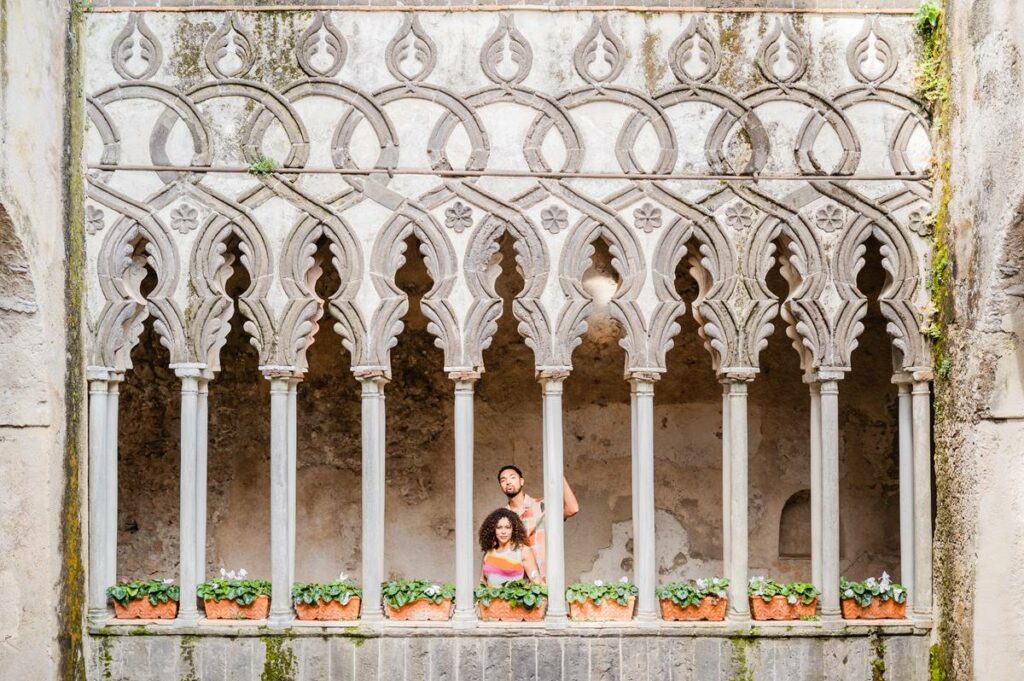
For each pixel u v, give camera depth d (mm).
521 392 9742
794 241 7574
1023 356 6910
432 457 9680
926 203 7621
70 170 7371
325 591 7488
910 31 7680
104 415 7609
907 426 7691
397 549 9641
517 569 7672
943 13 7480
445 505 9664
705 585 7480
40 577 6969
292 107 7590
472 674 7352
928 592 7523
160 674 7383
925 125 7637
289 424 7598
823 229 7594
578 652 7371
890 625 7449
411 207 7551
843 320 7562
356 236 7555
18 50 6695
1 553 6984
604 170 7590
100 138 7598
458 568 7496
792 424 9734
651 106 7602
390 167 7570
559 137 7598
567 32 7629
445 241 7551
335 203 7562
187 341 7531
